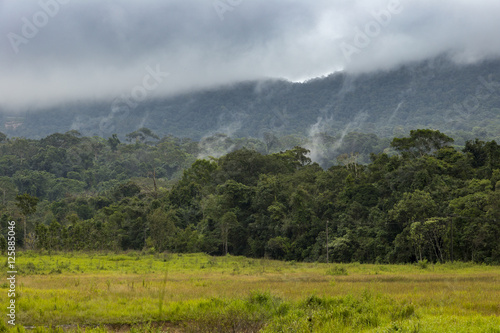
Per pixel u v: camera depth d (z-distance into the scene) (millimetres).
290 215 66875
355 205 61750
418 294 18750
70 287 21000
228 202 75125
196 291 19547
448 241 50094
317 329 11875
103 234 66750
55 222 58844
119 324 13367
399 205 54688
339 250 57125
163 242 64938
